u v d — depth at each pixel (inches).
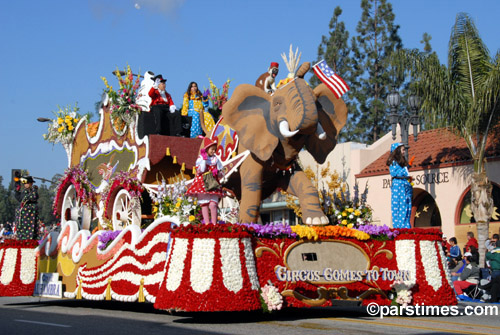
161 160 511.2
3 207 3102.9
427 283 433.4
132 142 531.2
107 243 474.9
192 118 554.3
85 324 370.9
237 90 434.9
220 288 364.8
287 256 400.5
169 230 406.0
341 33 1662.2
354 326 369.7
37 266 575.2
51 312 469.7
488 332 357.4
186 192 420.2
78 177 600.4
